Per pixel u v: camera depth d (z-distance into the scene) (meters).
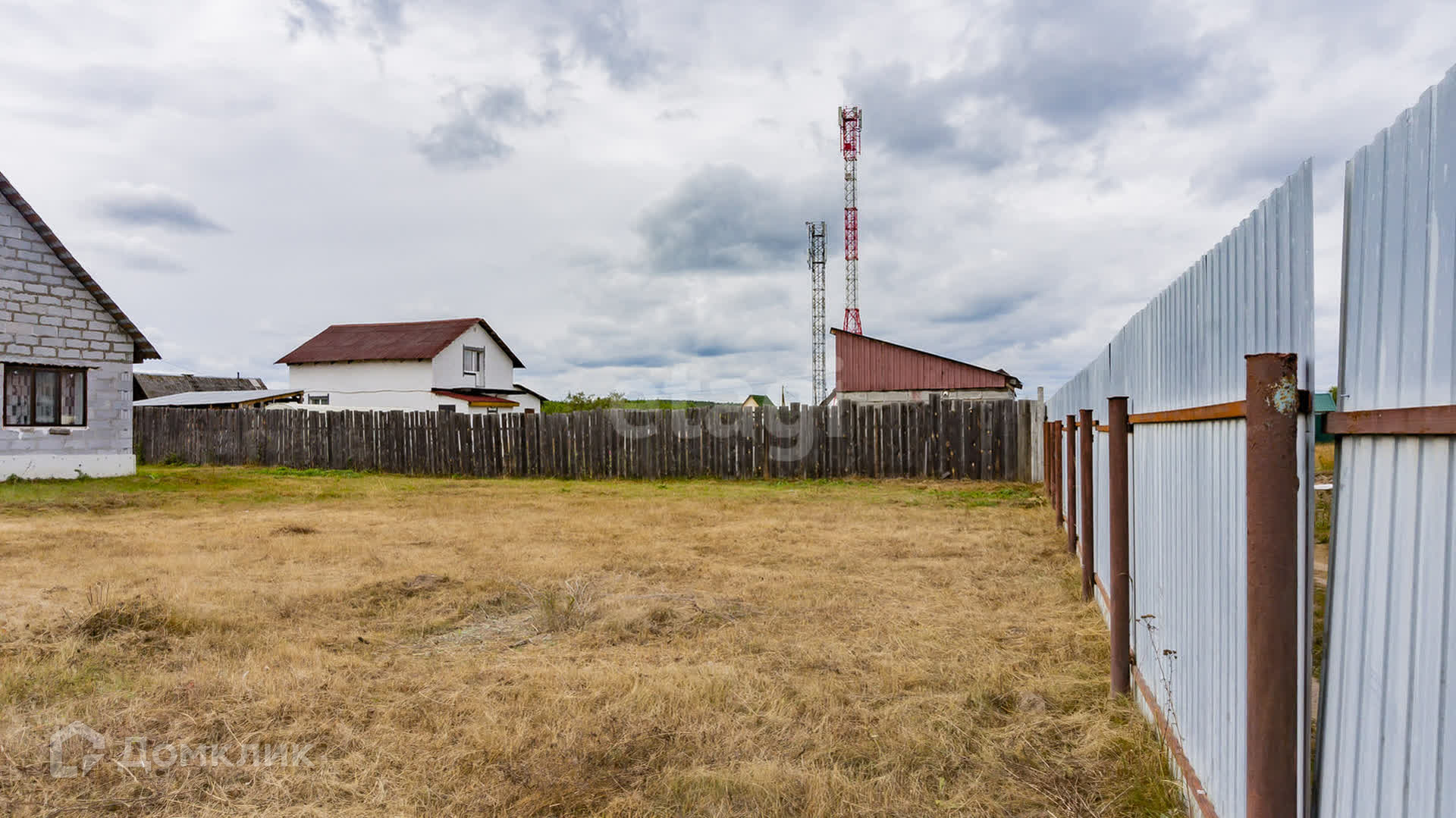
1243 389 2.08
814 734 3.15
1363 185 1.42
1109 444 3.66
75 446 14.21
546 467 16.92
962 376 21.72
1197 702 2.48
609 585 5.76
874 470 14.88
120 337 14.93
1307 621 1.64
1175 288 2.93
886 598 5.35
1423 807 1.21
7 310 13.23
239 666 3.96
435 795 2.72
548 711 3.37
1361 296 1.42
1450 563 1.14
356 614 5.08
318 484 14.80
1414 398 1.23
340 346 27.72
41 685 3.64
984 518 9.48
